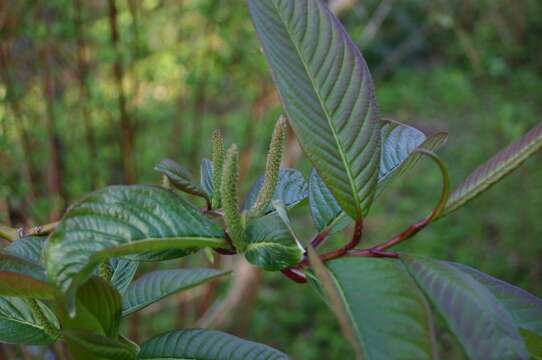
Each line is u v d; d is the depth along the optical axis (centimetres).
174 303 438
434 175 655
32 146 367
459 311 74
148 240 84
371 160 89
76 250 82
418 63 891
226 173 87
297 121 88
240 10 346
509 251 557
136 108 372
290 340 495
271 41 91
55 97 381
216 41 363
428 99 811
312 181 100
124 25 350
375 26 413
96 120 413
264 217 91
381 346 75
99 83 376
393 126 113
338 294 72
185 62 368
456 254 553
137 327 398
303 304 521
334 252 88
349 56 92
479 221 581
